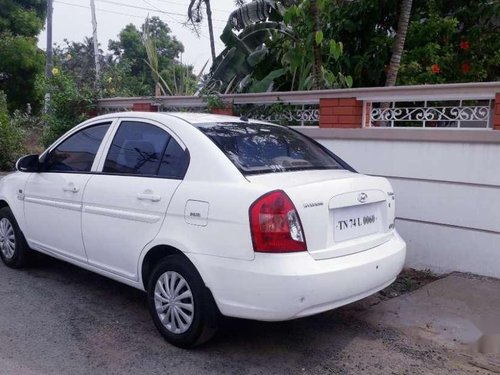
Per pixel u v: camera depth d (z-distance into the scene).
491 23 7.90
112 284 5.48
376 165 5.96
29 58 21.80
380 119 6.04
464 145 5.30
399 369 3.72
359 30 8.73
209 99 7.68
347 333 4.29
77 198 4.77
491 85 5.04
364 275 3.77
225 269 3.58
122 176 4.47
